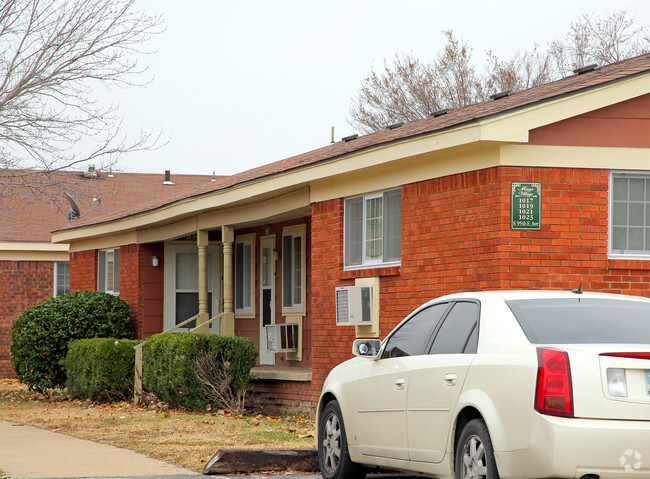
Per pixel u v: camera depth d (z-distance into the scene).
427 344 7.66
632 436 6.07
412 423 7.52
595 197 11.75
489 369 6.66
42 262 27.95
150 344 16.62
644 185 11.98
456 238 12.25
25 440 11.93
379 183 13.88
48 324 19.98
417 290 12.99
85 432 12.77
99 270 24.41
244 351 15.78
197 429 12.84
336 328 14.88
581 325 6.88
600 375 6.18
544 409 6.16
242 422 13.76
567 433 6.05
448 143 11.78
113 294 23.44
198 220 19.56
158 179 32.72
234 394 16.08
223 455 9.27
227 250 18.69
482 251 11.75
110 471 9.35
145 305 21.91
